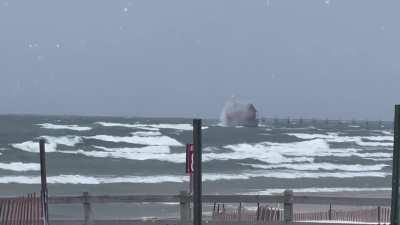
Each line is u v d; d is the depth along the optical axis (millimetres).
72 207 111250
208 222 56906
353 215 84250
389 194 146000
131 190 161750
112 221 57125
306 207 111688
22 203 47219
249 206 104125
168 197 58062
